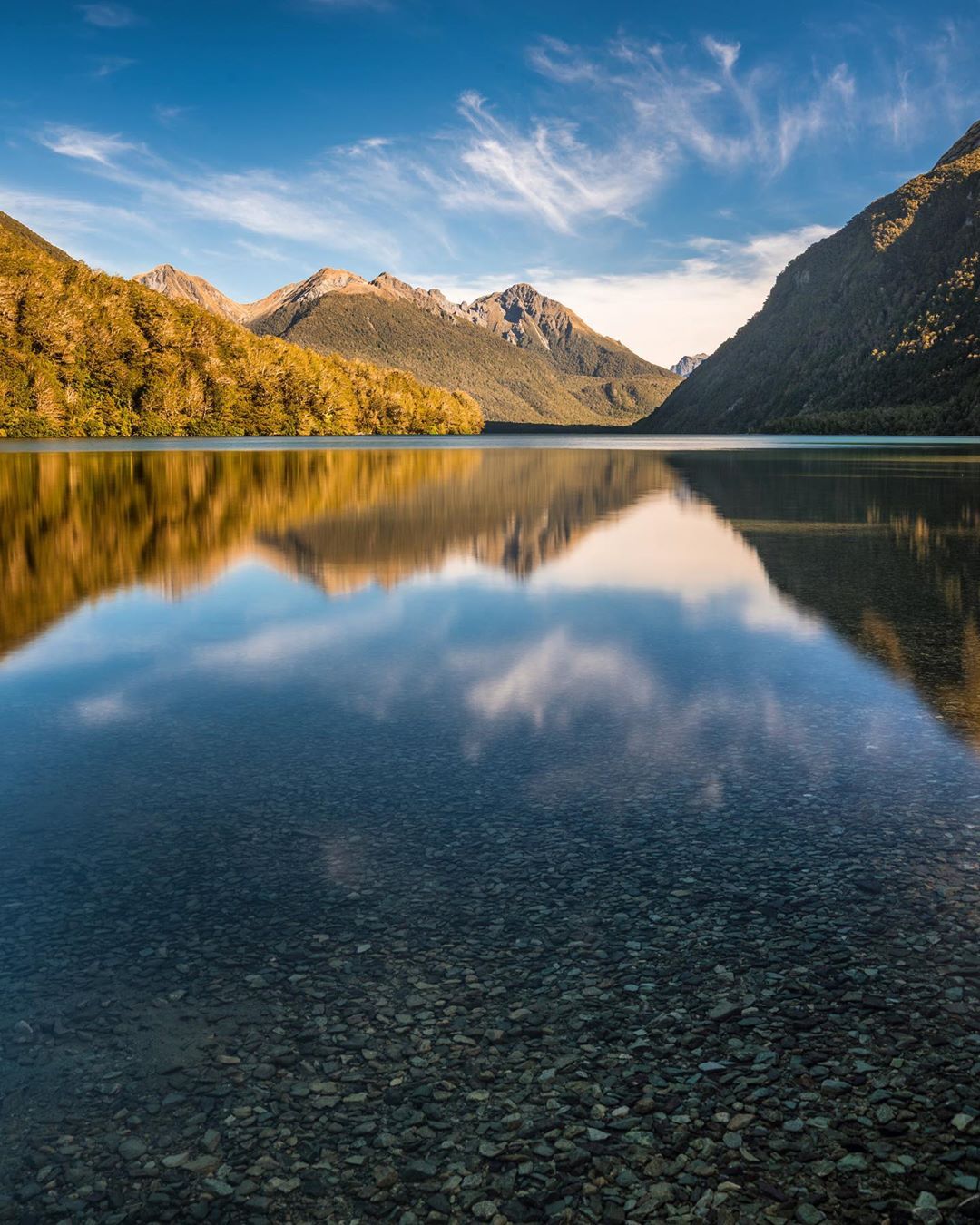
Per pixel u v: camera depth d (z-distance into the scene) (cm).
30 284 9438
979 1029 287
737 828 434
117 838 432
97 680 711
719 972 318
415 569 1245
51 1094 265
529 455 5984
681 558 1331
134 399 10588
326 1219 224
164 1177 237
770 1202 227
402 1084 268
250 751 549
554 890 377
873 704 630
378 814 455
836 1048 279
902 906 360
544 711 623
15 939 345
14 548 1477
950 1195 228
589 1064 274
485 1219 223
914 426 17012
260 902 371
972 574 1170
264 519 1902
